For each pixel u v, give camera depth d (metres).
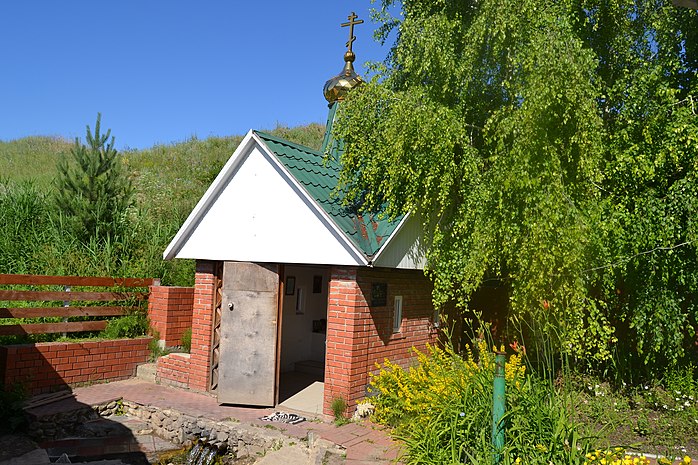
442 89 9.12
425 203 8.77
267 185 9.65
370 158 9.57
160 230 15.41
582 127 7.65
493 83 9.36
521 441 5.60
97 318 11.96
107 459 8.13
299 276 13.18
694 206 7.49
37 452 7.97
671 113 8.09
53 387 9.96
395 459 6.70
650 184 8.27
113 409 9.73
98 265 13.05
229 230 10.03
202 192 22.33
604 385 9.24
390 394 8.45
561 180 7.66
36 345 9.73
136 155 29.53
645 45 9.39
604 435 6.47
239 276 9.69
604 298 8.95
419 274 10.77
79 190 14.25
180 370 10.64
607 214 8.12
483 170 8.79
